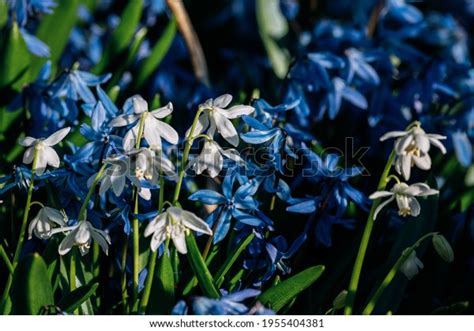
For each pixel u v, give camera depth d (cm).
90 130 68
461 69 85
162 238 62
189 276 68
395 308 68
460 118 83
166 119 75
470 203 80
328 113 84
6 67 82
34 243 70
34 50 84
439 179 83
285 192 69
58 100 78
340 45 84
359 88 84
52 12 87
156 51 86
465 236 77
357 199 70
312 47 86
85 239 62
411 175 78
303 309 70
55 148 72
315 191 72
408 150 62
